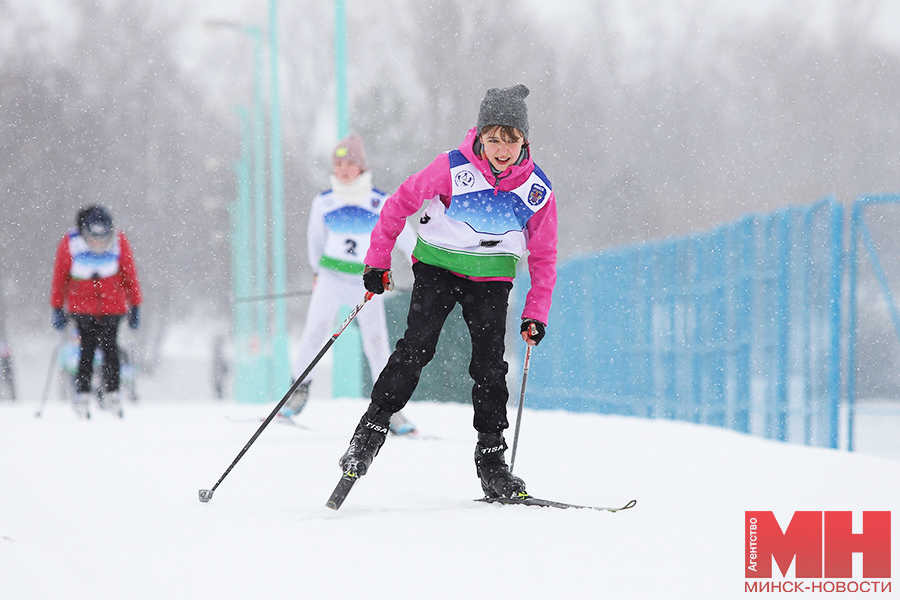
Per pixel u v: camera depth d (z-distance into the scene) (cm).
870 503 1233
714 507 1182
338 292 2448
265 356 6303
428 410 2991
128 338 9906
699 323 3309
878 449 2998
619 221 10000
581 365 4481
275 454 1894
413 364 1248
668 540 951
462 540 951
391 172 8319
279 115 6228
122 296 3161
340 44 4212
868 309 5466
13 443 2117
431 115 9250
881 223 5600
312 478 1542
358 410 2991
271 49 6303
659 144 10200
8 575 817
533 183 1274
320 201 2453
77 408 3186
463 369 3481
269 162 10525
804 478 1541
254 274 10062
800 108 10219
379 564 863
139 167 12225
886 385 5384
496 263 1291
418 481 1510
